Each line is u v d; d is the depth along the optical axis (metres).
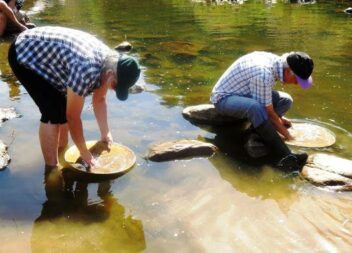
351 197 3.58
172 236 3.08
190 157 4.13
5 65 6.66
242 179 3.82
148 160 4.04
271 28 9.69
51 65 3.42
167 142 4.24
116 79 3.23
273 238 3.08
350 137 4.54
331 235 3.12
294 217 3.32
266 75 4.13
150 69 6.55
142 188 3.64
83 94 3.30
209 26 9.91
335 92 5.76
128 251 2.93
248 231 3.15
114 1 14.23
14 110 4.97
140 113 5.01
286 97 4.64
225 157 4.17
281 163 4.06
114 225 3.20
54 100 3.62
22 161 3.96
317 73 6.50
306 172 3.87
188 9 12.59
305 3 13.84
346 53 7.54
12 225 3.18
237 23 10.31
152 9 12.54
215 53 7.46
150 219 3.26
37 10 11.74
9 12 8.48
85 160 3.82
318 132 4.58
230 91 4.48
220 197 3.55
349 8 11.91
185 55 7.32
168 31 9.27
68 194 3.55
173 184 3.71
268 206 3.45
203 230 3.15
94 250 2.95
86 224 3.21
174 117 4.95
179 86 5.88
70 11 11.81
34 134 4.45
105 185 3.67
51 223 3.21
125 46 7.58
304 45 8.07
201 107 4.93
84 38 3.39
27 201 3.45
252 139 4.35
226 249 2.96
